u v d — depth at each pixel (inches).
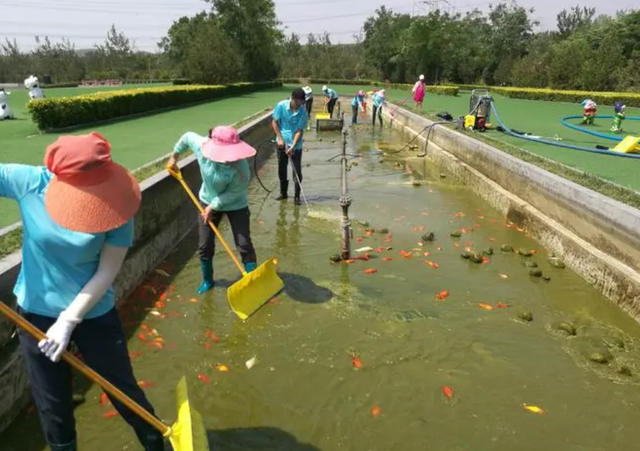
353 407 132.6
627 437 124.8
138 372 145.2
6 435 119.4
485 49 2026.3
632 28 1469.0
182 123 592.1
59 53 2169.0
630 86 1214.3
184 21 2096.5
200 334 165.3
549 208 262.4
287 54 2817.4
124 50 2427.4
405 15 2260.1
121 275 181.6
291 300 188.9
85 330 87.9
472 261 231.1
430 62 1989.4
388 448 119.0
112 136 461.4
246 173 178.2
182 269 217.3
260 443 119.4
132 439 118.8
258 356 153.9
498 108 907.4
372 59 2345.0
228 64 1432.1
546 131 551.5
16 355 125.0
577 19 2645.2
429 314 181.3
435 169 461.7
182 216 257.6
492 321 178.2
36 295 84.0
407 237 263.0
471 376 146.6
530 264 226.7
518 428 126.6
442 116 616.4
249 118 602.9
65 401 91.3
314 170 432.8
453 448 119.5
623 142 395.5
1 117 597.9
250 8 1770.4
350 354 155.5
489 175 358.3
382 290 199.3
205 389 138.6
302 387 140.2
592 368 152.3
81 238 78.6
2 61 2001.7
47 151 77.5
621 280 190.7
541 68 1454.2
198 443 98.3
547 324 177.6
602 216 212.7
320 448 118.6
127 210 81.1
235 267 219.0
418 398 136.6
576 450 120.1
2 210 206.2
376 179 402.9
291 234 263.4
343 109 1155.9
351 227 275.4
